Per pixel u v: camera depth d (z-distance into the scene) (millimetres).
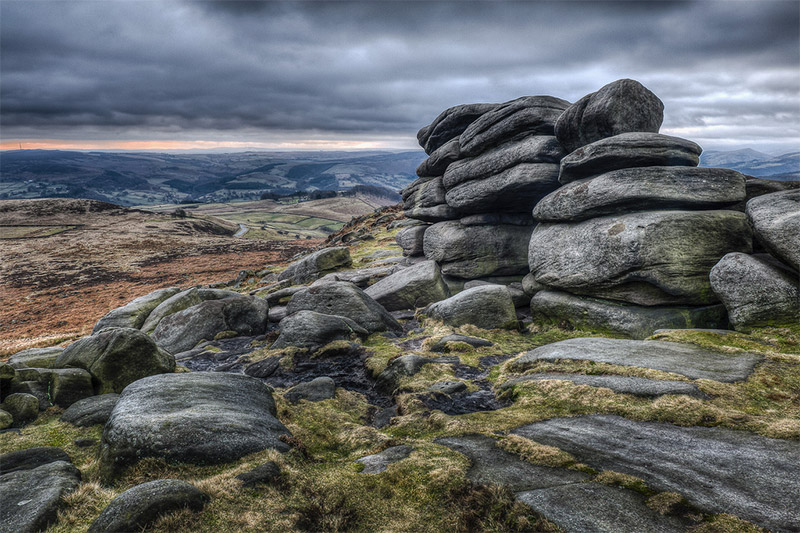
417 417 15836
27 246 156250
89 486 10312
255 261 131125
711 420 12258
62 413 15969
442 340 25266
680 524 8336
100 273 117812
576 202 26500
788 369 15000
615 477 10070
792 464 9805
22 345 55656
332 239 106188
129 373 18562
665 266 22328
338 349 25688
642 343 18984
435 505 10023
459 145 37906
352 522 9625
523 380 17719
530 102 31281
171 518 8875
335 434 15172
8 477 10469
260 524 9188
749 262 19531
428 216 44062
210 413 12812
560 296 27812
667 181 23594
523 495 9781
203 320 33875
